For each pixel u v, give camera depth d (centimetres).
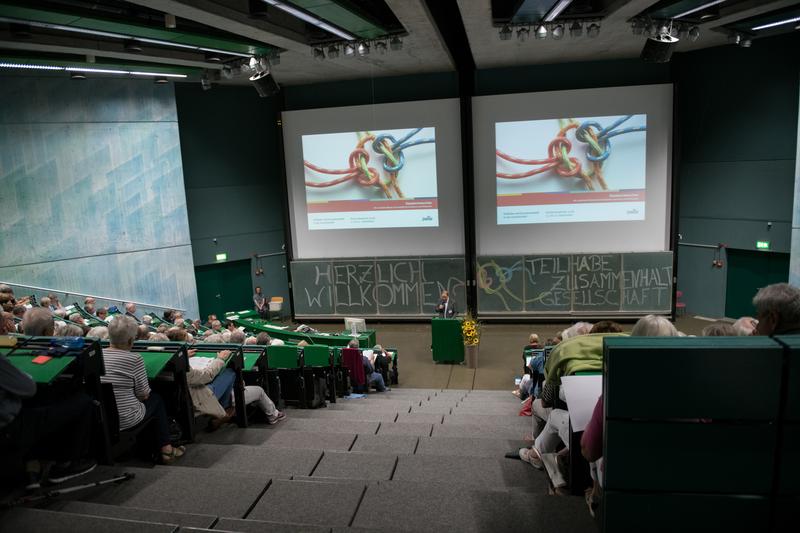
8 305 973
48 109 1399
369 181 1750
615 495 245
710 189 1614
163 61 1245
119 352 457
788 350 225
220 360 587
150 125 1553
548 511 362
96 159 1478
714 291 1652
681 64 1616
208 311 1816
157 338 683
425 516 376
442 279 1745
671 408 233
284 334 1388
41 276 1422
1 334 454
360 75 1667
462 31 1711
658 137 1591
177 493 414
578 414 313
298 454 521
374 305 1802
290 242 1827
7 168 1357
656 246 1644
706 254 1653
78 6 829
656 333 296
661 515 243
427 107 1681
